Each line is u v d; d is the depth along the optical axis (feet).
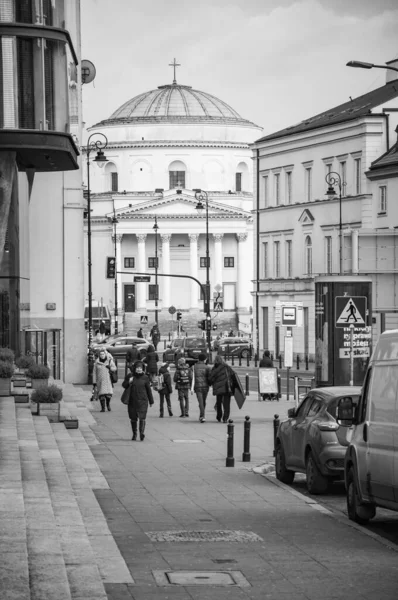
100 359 215.51
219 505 104.37
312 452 112.57
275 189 462.19
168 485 118.32
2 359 180.86
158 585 68.54
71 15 274.16
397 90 409.90
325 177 424.05
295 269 445.78
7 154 187.62
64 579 62.13
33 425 147.33
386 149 399.65
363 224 399.03
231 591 67.15
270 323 460.55
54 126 187.21
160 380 208.33
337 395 114.62
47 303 283.79
